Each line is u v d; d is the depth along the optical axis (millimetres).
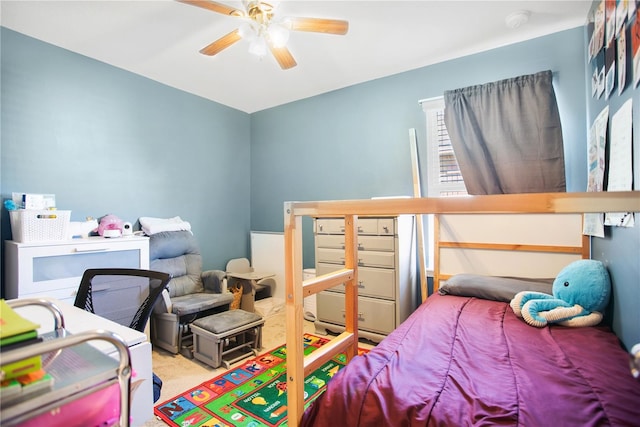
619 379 1143
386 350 1413
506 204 884
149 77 3234
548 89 2414
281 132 4086
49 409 582
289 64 2322
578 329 1668
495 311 1949
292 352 1224
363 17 2271
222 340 2344
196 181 3703
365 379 1174
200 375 2260
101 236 2688
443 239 2803
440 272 2812
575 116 2424
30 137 2467
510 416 938
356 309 1650
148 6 2129
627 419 916
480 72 2787
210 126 3867
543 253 2459
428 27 2408
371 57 2871
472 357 1341
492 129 2602
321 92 3709
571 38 2439
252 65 2994
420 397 1050
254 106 4156
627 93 1422
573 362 1286
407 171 3191
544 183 2439
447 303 2123
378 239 2709
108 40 2543
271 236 4004
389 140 3281
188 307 2621
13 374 583
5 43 2346
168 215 3416
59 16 2225
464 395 1061
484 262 2654
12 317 688
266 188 4230
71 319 1310
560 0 2096
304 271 3461
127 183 3072
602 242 1943
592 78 2117
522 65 2615
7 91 2355
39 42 2512
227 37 2021
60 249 2211
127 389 690
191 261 3262
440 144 3043
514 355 1360
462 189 2949
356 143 3492
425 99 2992
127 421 689
